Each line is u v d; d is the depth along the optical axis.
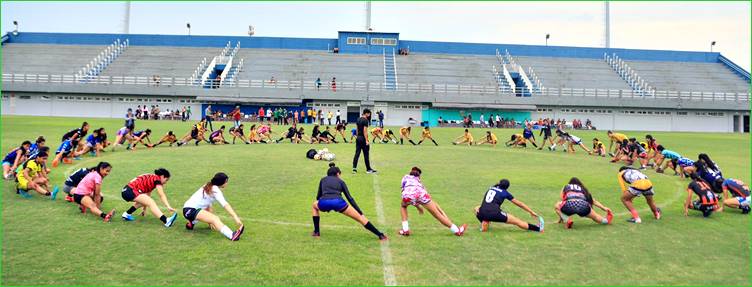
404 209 8.51
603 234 8.76
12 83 52.09
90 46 68.81
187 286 6.22
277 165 16.66
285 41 72.38
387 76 61.88
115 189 11.97
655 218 10.09
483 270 6.88
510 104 54.91
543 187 13.52
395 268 6.91
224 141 24.56
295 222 9.25
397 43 72.00
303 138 26.22
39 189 10.96
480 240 8.27
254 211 10.04
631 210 9.81
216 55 67.06
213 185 8.35
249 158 18.48
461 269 6.90
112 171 14.62
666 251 7.87
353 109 55.03
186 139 23.58
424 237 8.40
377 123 51.88
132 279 6.40
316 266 6.93
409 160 19.02
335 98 54.03
